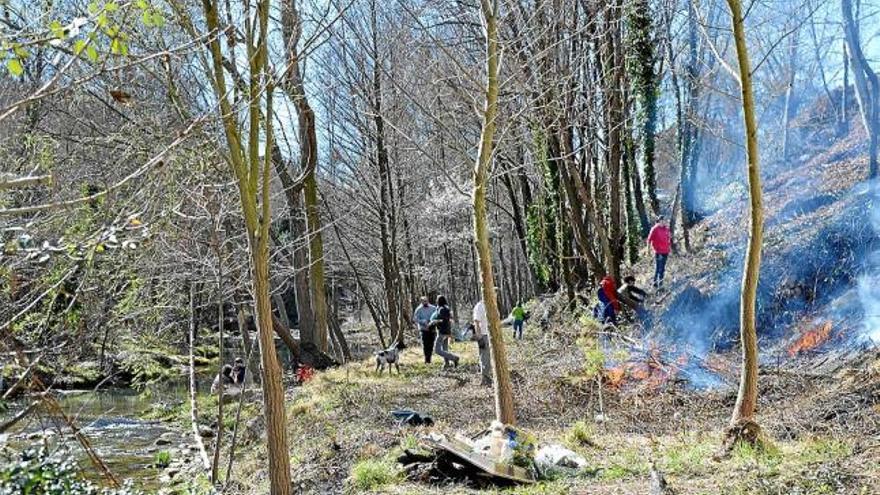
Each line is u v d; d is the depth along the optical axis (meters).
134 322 12.84
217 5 7.30
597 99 19.91
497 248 46.75
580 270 22.62
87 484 6.05
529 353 17.31
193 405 12.98
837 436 8.12
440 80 13.45
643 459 8.48
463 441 8.99
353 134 27.70
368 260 32.75
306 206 22.39
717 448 8.33
